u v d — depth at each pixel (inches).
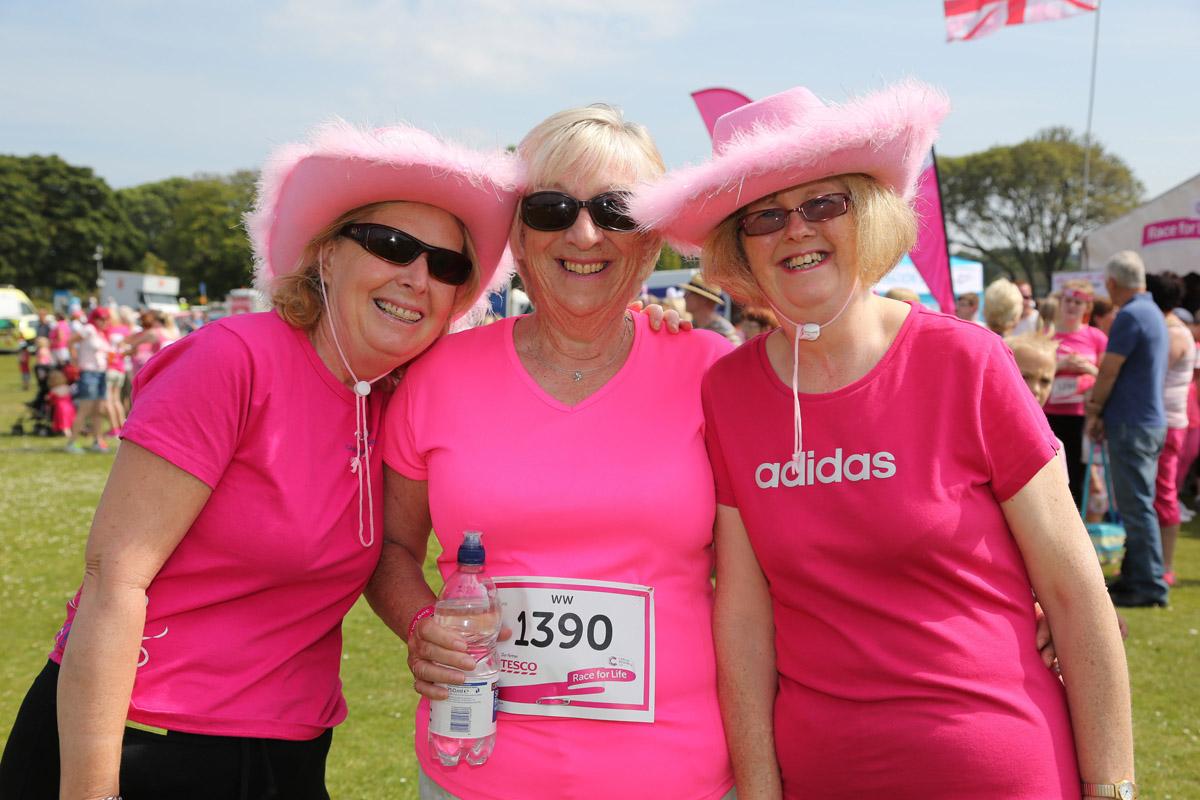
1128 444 222.2
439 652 67.3
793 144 64.2
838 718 67.7
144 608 64.6
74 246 3243.1
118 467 65.1
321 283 73.8
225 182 3796.8
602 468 72.4
